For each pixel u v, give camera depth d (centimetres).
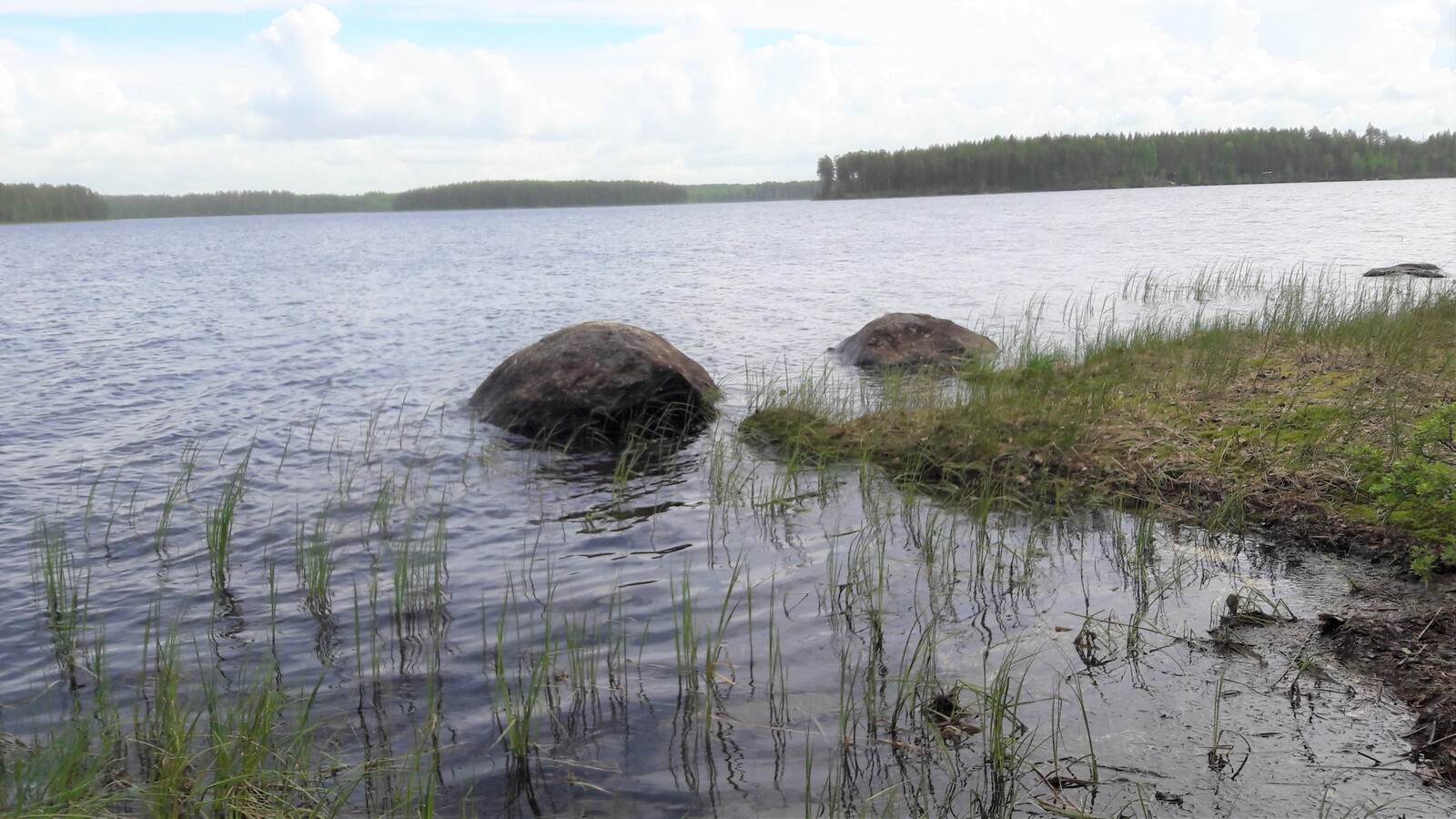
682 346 1748
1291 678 480
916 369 1404
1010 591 614
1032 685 488
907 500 802
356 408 1255
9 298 3025
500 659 530
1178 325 1530
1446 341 1155
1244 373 1079
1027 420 946
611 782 419
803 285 2825
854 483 873
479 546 740
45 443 1087
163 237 10494
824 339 1800
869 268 3303
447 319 2242
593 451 1023
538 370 1124
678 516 803
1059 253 3653
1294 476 745
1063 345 1572
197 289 3262
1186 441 858
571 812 398
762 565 682
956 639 546
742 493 861
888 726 455
